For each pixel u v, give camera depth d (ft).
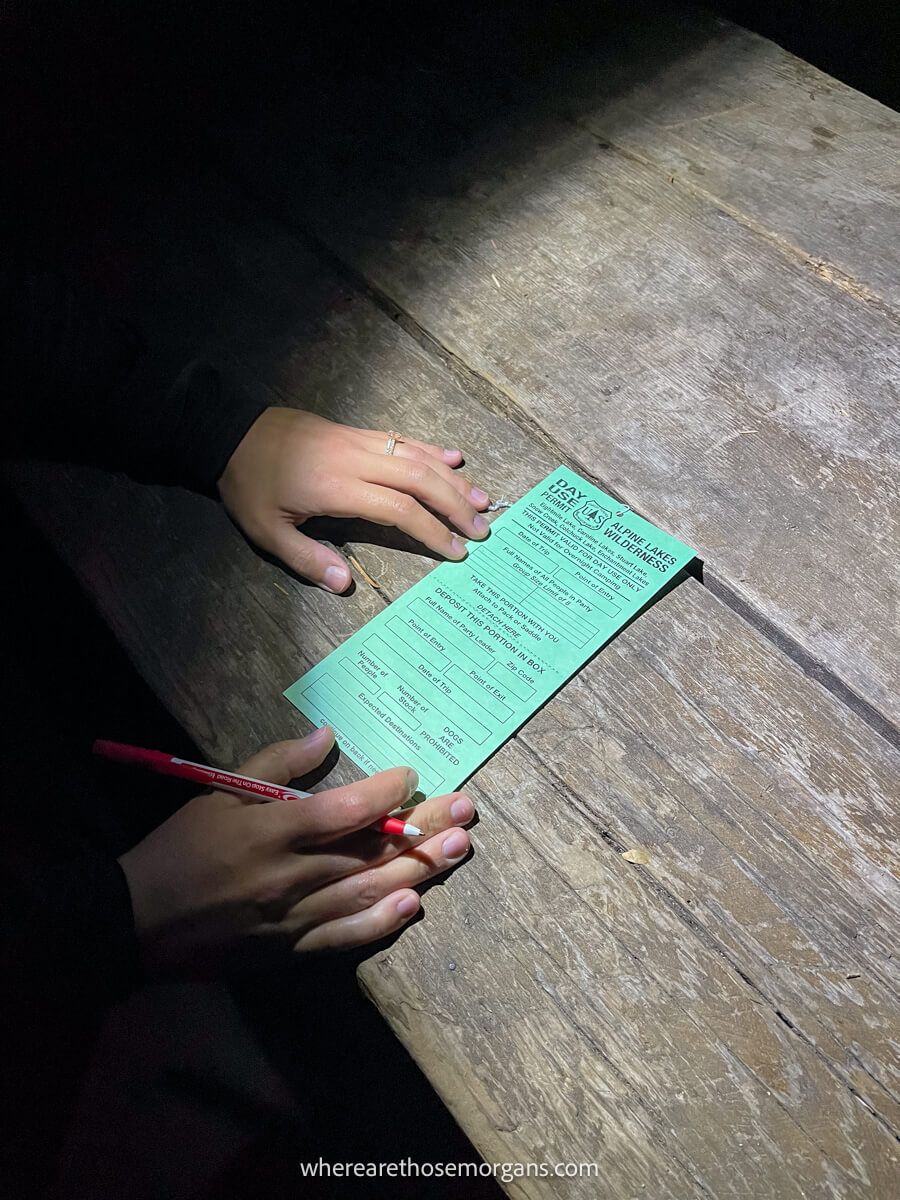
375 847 1.40
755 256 2.04
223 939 1.40
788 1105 1.20
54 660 2.59
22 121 2.52
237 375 1.97
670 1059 1.24
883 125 2.22
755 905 1.32
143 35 2.70
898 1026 1.23
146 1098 2.19
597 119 2.32
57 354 1.81
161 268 2.15
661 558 1.64
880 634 1.55
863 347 1.89
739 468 1.75
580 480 1.76
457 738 1.49
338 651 1.60
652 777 1.43
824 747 1.43
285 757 1.45
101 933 1.39
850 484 1.71
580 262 2.07
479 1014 1.29
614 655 1.55
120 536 1.79
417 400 1.91
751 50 2.41
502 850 1.40
